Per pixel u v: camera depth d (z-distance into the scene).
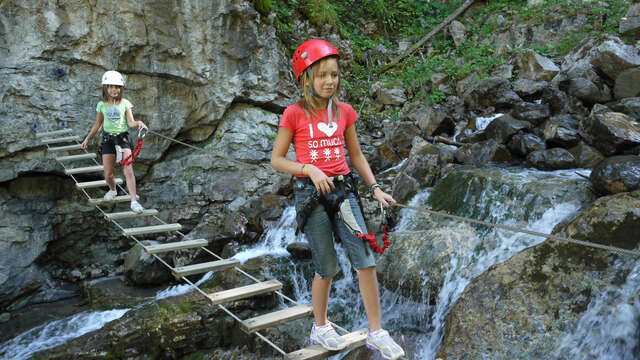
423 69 9.88
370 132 9.00
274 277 5.67
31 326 5.47
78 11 6.01
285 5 9.35
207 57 7.01
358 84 10.20
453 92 9.26
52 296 6.28
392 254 5.28
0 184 6.12
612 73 6.98
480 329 3.76
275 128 8.09
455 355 3.66
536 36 9.49
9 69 5.79
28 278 6.20
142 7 6.29
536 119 6.82
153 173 7.17
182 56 6.80
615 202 4.21
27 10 5.78
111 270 6.79
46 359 4.33
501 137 6.88
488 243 5.05
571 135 6.21
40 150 6.17
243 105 7.80
